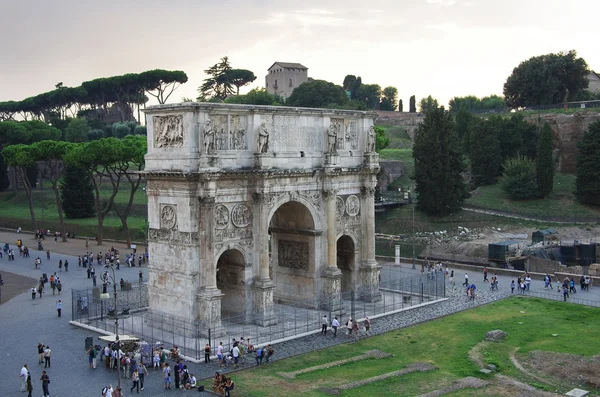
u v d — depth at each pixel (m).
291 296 76.38
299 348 60.56
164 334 64.06
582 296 81.56
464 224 127.56
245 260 66.88
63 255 115.12
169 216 64.06
